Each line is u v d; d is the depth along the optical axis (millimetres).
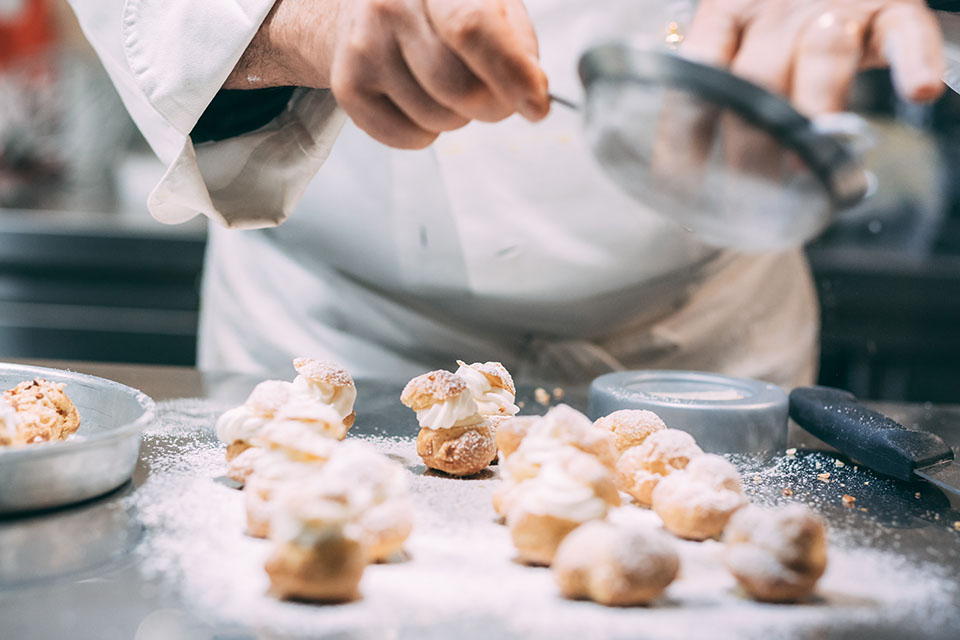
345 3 871
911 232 2023
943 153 1932
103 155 2703
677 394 1029
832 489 869
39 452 684
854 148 646
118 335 2156
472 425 861
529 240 1307
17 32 2693
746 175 693
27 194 2469
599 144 753
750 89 637
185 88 975
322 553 589
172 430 950
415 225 1318
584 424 741
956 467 879
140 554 656
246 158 1034
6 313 2143
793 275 1488
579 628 579
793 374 1466
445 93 803
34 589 597
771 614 606
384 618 582
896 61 653
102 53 1121
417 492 808
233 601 595
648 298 1363
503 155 1281
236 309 1462
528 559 671
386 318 1396
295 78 997
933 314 1976
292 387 877
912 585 659
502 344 1418
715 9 682
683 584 647
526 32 827
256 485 699
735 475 752
